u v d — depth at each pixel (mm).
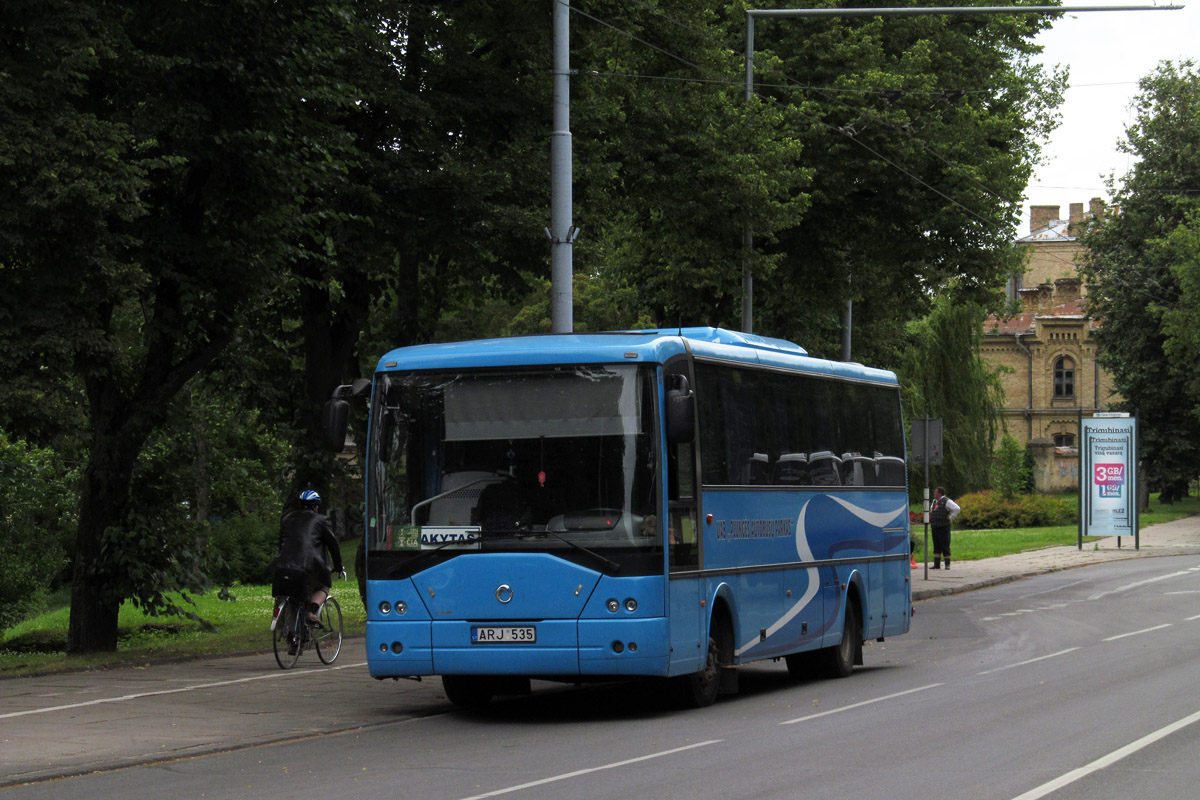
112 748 12641
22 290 18109
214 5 19719
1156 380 79250
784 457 18172
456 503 14711
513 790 10406
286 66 20203
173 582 22734
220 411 43406
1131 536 61500
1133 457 53781
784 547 17938
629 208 31406
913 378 68500
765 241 35312
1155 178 78250
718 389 16328
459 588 14523
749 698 17000
